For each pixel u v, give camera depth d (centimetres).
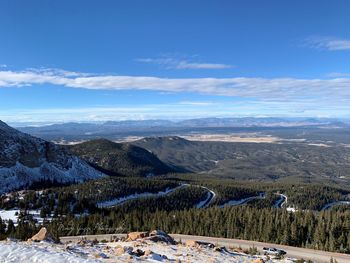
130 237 5028
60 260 2594
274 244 8381
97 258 2922
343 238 7844
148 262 3059
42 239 3650
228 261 3741
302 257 6675
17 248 2795
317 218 9300
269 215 9406
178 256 3678
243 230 9331
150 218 10719
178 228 10038
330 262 5897
